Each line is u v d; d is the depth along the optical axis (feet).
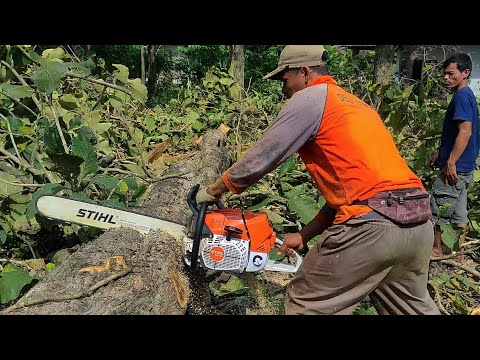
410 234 6.71
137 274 7.51
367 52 41.93
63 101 14.46
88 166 10.04
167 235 8.53
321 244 7.00
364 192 6.70
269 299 9.64
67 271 7.39
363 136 6.77
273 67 47.03
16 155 12.42
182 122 20.30
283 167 13.69
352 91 22.70
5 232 10.11
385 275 6.97
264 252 7.38
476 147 12.28
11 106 13.64
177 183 12.50
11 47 14.19
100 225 8.77
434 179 13.78
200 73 45.50
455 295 9.99
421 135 15.58
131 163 14.65
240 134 20.48
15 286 7.88
